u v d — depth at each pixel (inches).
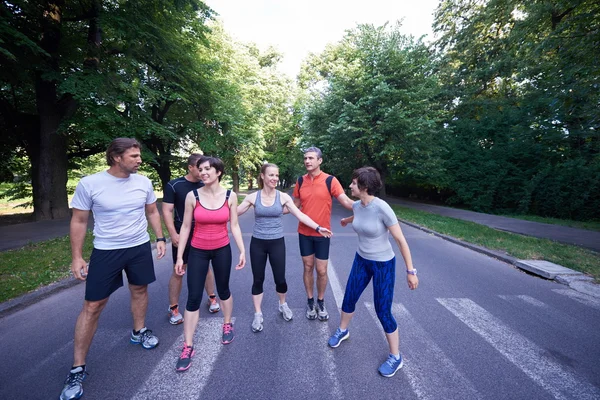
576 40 321.7
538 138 590.9
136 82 451.2
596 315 135.3
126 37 406.9
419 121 510.9
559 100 408.5
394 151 563.2
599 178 467.8
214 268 106.5
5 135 473.4
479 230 347.3
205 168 99.4
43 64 362.3
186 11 480.4
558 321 129.0
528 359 100.7
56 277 172.6
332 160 693.3
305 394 83.3
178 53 489.4
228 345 108.0
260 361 98.5
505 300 152.3
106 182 90.9
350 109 538.3
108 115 391.5
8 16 320.8
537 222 433.7
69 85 347.9
